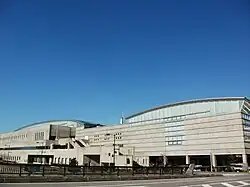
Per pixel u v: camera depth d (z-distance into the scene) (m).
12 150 151.50
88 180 24.20
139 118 132.88
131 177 27.70
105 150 104.50
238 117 89.62
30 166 21.95
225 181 26.52
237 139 88.44
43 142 141.50
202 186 20.17
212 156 93.44
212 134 95.38
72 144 125.19
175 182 24.05
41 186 17.17
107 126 137.88
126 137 127.50
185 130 104.25
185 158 104.94
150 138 116.81
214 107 107.31
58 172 23.95
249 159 89.75
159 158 110.94
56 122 178.25
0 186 16.33
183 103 116.19
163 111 122.81
